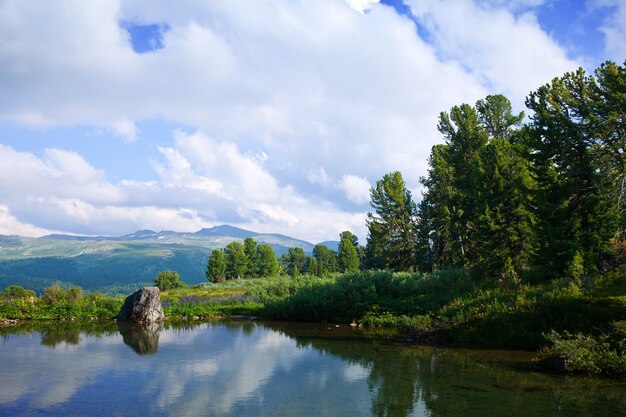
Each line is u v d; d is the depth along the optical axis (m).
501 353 14.82
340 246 82.00
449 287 25.31
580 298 15.44
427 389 10.38
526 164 25.33
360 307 24.78
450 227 42.06
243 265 90.19
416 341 17.89
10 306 27.17
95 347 16.44
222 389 10.52
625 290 15.50
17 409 8.96
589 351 11.92
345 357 14.47
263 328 22.69
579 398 9.50
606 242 21.64
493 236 29.19
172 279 107.88
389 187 55.16
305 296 26.95
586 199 22.11
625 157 22.03
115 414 8.69
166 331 21.36
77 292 30.16
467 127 40.31
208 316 28.58
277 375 11.95
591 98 24.39
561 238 21.72
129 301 26.39
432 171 47.47
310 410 8.88
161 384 10.98
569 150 23.25
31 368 12.74
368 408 8.98
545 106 24.19
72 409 8.97
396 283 27.05
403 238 53.28
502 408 8.85
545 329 14.65
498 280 22.56
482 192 30.47
